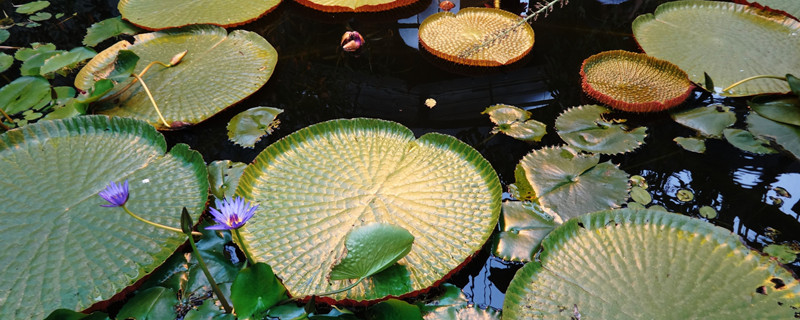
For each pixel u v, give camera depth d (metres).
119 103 4.15
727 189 3.73
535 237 3.52
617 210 3.52
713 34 4.55
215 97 4.20
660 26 4.66
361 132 3.89
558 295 3.28
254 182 3.67
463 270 3.47
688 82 4.19
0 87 4.40
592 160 3.85
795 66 4.31
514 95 4.29
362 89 4.36
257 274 3.18
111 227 3.49
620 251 3.40
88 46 4.66
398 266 3.38
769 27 4.59
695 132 4.02
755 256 3.36
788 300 3.22
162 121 4.04
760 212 3.64
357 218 3.52
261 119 4.14
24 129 3.86
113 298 3.30
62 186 3.65
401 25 4.86
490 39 4.54
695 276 3.30
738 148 3.91
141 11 4.87
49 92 4.26
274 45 4.70
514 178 3.81
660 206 3.65
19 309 3.25
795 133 3.95
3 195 3.60
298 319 3.16
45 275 3.34
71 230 3.47
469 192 3.64
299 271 3.35
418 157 3.79
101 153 3.81
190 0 4.94
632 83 4.24
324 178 3.68
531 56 4.56
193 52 4.50
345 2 4.94
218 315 3.23
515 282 3.32
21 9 5.05
